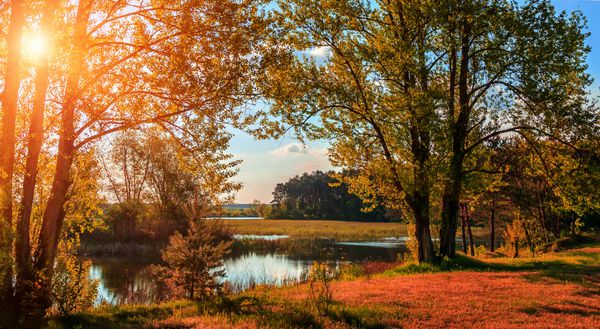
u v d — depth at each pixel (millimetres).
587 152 22172
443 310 10641
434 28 21000
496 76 21672
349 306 11109
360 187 23984
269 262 34625
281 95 13688
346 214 133500
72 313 11555
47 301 11023
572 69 21203
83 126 11961
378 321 9430
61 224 12594
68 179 12484
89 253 37031
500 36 21062
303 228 77375
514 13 20625
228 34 12086
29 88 11922
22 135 11727
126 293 20766
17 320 10289
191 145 13219
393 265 27375
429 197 23438
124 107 12750
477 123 22875
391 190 22016
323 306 10641
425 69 19969
